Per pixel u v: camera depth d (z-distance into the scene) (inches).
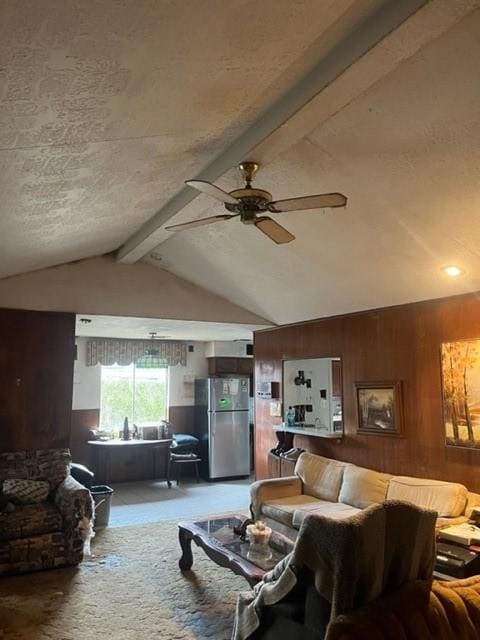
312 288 207.6
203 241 197.8
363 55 80.4
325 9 72.3
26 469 195.2
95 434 318.0
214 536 151.3
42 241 165.5
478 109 94.0
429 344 180.4
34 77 70.4
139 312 234.2
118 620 132.3
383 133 109.2
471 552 129.1
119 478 325.7
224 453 330.0
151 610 138.2
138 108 88.5
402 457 188.2
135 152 110.8
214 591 150.6
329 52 86.4
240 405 338.6
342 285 194.9
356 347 213.2
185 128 104.9
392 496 172.7
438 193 123.1
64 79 72.7
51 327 216.8
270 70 88.1
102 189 130.2
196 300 249.6
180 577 161.2
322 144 119.6
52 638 123.2
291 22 73.2
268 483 205.9
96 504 218.7
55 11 57.5
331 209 147.1
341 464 205.2
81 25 61.1
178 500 272.7
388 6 75.3
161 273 241.9
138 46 68.3
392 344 195.5
